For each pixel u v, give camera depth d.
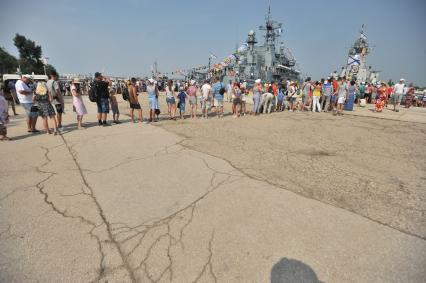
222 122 9.67
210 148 6.05
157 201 3.54
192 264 2.39
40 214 3.21
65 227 2.95
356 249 2.57
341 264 2.37
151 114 9.55
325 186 4.02
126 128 8.32
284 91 13.52
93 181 4.19
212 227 2.94
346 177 4.39
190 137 7.14
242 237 2.76
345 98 11.74
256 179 4.25
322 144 6.60
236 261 2.42
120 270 2.33
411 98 16.06
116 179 4.27
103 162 5.07
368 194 3.76
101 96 8.45
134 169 4.71
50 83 7.46
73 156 5.42
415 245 2.63
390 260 2.42
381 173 4.61
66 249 2.58
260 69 31.31
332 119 10.66
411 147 6.44
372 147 6.39
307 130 8.35
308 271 2.29
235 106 10.93
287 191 3.82
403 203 3.50
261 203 3.46
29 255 2.49
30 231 2.86
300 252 2.53
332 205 3.42
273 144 6.51
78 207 3.38
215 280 2.21
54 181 4.18
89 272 2.30
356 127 9.02
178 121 9.85
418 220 3.09
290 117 11.07
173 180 4.22
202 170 4.66
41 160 5.17
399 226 2.96
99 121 8.73
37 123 9.34
